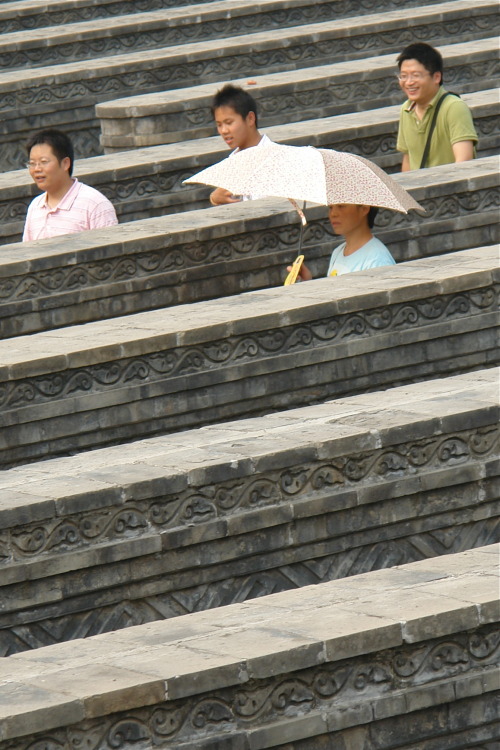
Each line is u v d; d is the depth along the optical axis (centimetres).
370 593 1507
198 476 1734
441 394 1977
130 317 2430
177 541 1728
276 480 1769
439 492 1839
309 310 2316
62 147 2958
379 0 5338
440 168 3114
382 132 3769
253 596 1770
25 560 1675
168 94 4331
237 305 2389
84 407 2239
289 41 4822
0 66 5022
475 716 1457
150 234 2819
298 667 1374
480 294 2402
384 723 1423
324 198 2377
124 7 5503
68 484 1733
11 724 1280
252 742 1365
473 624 1429
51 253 2770
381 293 2345
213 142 3841
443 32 4966
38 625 1691
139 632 1472
